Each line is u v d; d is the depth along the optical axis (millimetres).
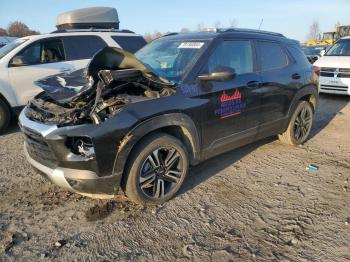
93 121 2914
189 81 3514
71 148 2902
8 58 6234
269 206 3445
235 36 4156
